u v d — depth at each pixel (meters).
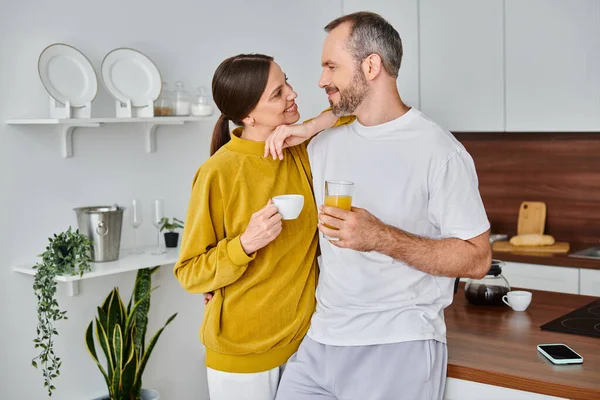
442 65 4.10
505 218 4.44
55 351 3.34
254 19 4.14
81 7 3.35
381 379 1.97
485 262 1.93
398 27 4.22
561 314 2.49
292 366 2.11
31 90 3.21
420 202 1.98
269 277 2.10
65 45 3.19
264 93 2.08
